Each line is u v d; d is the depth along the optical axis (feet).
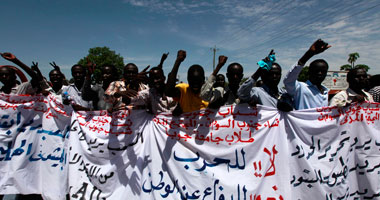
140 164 10.77
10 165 12.09
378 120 12.00
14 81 14.25
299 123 10.75
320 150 10.92
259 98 11.14
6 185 11.89
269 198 10.35
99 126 11.32
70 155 11.21
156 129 10.82
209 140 10.61
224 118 10.64
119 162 10.95
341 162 11.12
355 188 11.62
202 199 10.19
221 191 10.20
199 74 9.20
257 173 10.42
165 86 9.66
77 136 11.44
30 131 12.44
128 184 10.75
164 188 10.43
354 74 12.13
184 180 10.36
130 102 11.10
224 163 10.52
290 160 10.68
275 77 10.93
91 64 12.51
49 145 12.40
